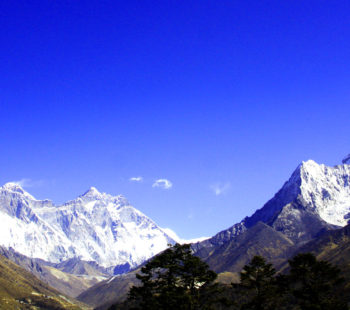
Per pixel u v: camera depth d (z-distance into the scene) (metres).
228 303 120.62
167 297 116.44
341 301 119.12
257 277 125.75
